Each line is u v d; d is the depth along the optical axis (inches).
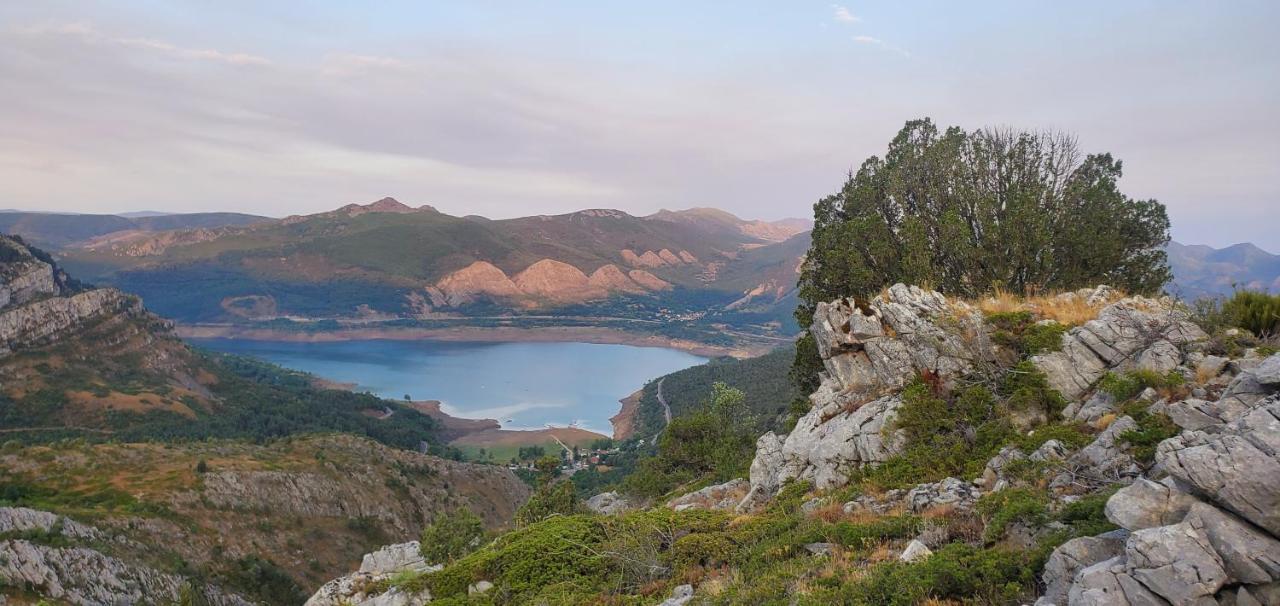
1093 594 309.7
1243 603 291.0
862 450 750.5
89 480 3243.1
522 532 846.5
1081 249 1050.1
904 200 1233.4
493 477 5295.3
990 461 610.2
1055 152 1195.3
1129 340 669.3
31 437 5797.2
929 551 454.0
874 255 1143.0
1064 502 446.6
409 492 4318.4
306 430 6934.1
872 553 494.9
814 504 702.5
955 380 744.3
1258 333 636.7
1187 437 381.4
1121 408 585.0
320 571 3253.0
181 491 3218.5
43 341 7770.7
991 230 1031.6
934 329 797.9
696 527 714.8
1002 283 995.9
